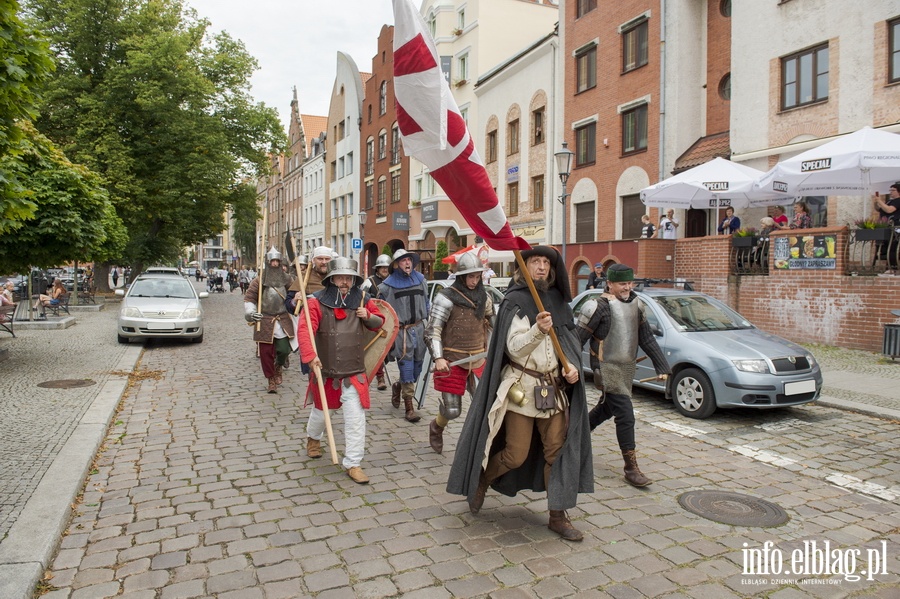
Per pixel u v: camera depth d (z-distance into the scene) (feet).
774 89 50.06
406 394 22.89
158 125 87.92
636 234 65.31
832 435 21.29
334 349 16.34
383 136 138.72
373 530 13.17
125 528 13.25
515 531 13.17
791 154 48.60
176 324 43.57
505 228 11.75
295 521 13.64
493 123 91.97
